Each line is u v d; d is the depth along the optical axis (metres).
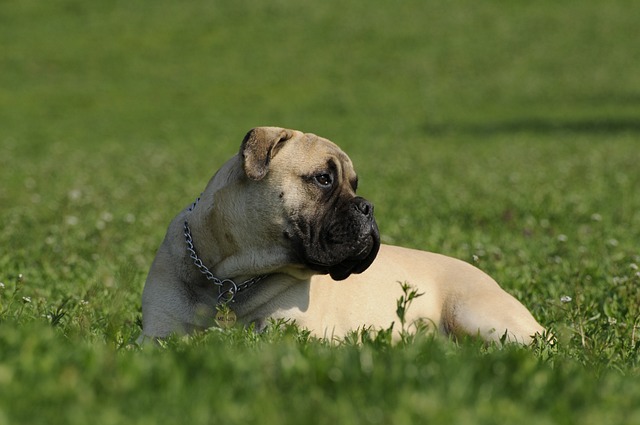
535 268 11.56
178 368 5.01
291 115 46.81
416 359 5.48
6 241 13.96
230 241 7.70
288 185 7.53
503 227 16.11
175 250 7.95
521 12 66.50
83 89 52.00
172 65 56.88
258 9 66.38
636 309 9.18
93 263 12.32
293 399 4.63
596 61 57.41
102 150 34.75
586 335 7.80
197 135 40.50
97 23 63.19
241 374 5.01
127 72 55.38
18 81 53.06
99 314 9.05
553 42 60.94
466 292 8.75
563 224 16.41
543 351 7.18
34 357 4.98
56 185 23.30
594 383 5.30
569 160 28.58
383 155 32.06
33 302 8.79
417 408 4.39
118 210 18.22
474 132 41.00
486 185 22.39
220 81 54.19
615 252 13.25
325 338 7.31
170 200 20.05
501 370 5.16
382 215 17.55
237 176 7.67
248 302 7.78
